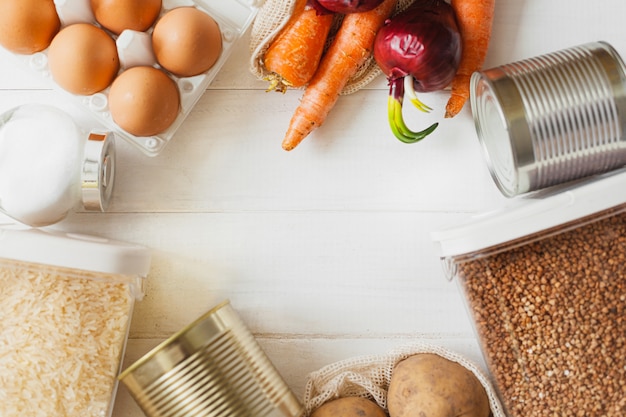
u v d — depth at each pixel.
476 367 0.65
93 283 0.63
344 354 0.70
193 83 0.67
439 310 0.70
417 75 0.64
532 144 0.61
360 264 0.70
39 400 0.62
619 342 0.60
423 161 0.70
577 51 0.62
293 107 0.70
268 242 0.70
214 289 0.70
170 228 0.70
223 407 0.61
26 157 0.64
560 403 0.61
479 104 0.66
